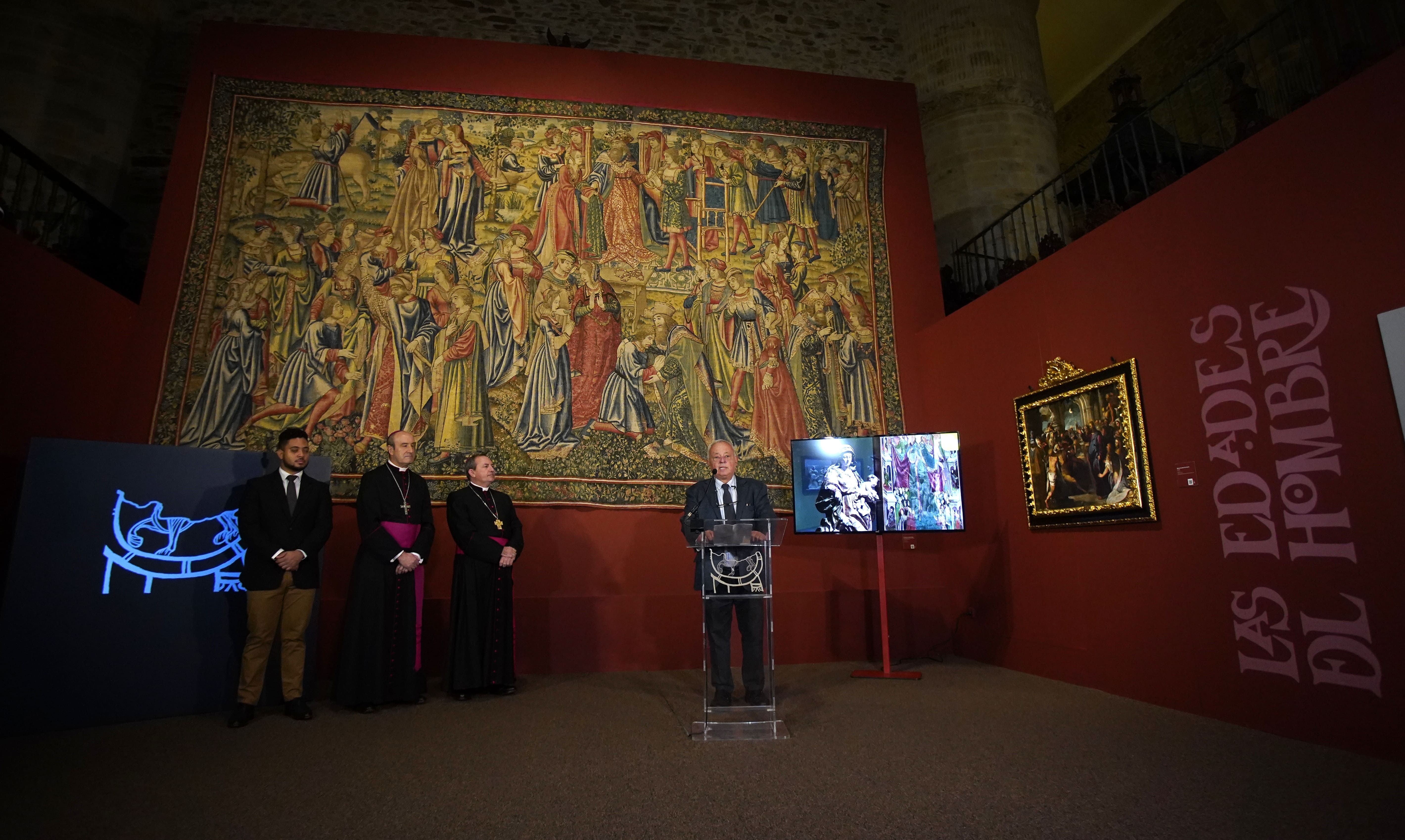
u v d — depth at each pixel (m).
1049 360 5.37
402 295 6.26
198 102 6.35
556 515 6.07
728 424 6.52
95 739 3.64
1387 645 3.09
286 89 6.52
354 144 6.53
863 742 3.48
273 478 4.29
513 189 6.66
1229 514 3.87
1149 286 4.48
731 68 7.32
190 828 2.40
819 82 7.46
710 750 3.36
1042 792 2.70
